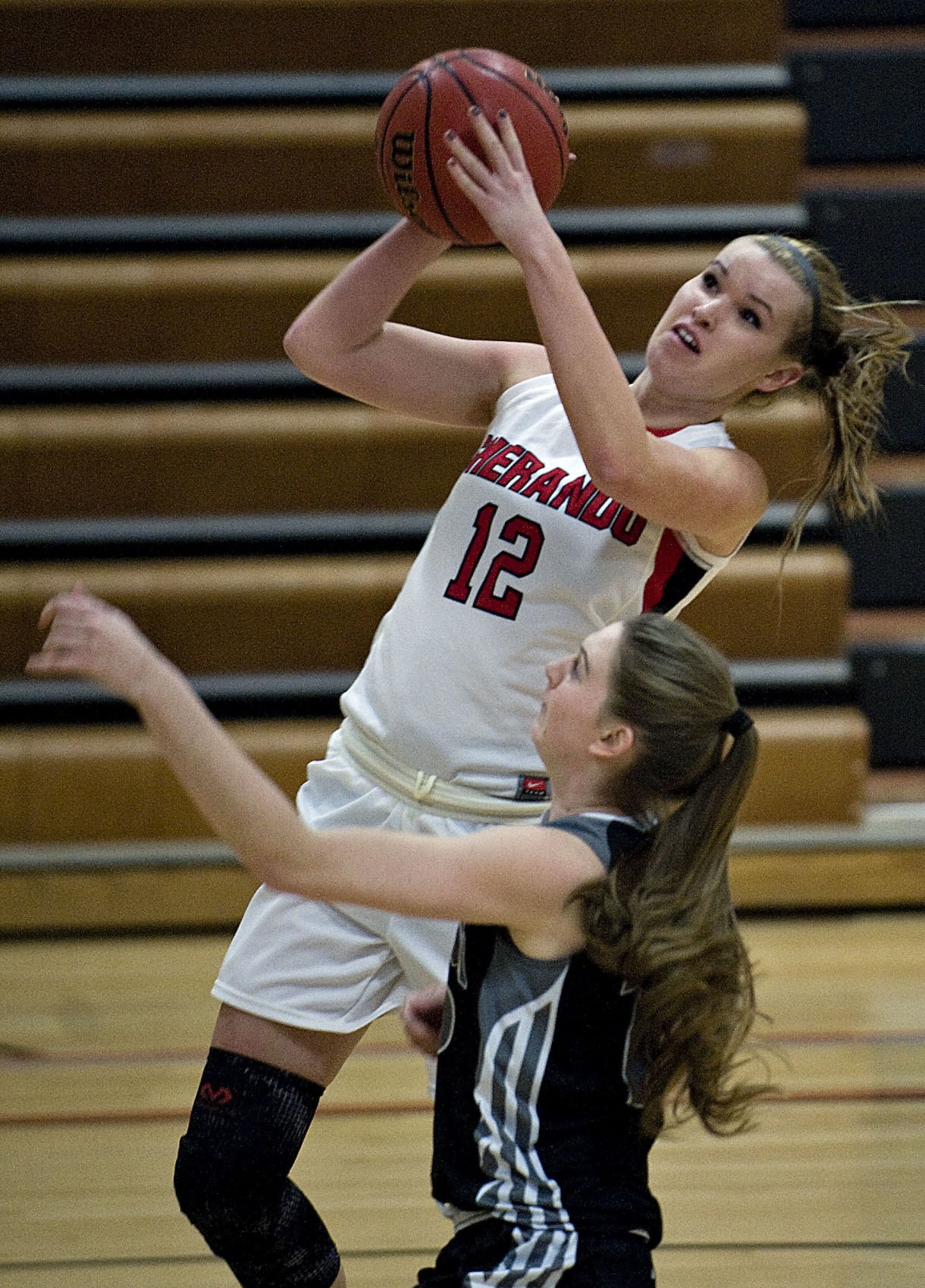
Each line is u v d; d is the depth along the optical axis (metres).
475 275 17.41
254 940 7.79
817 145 20.19
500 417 8.13
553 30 19.19
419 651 7.84
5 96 18.72
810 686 16.25
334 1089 12.52
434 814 7.82
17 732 15.96
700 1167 11.20
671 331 7.86
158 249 18.19
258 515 17.09
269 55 19.16
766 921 15.73
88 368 17.64
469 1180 6.17
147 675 5.23
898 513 17.31
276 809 5.40
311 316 8.27
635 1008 6.12
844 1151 11.39
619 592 7.74
